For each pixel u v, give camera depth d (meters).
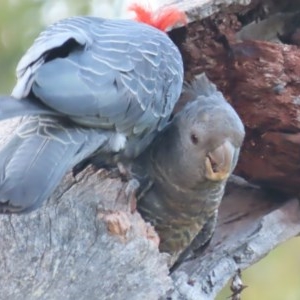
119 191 7.84
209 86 8.70
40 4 13.84
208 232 9.01
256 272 13.70
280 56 9.41
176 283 8.84
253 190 10.06
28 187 6.62
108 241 7.61
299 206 9.77
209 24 9.16
